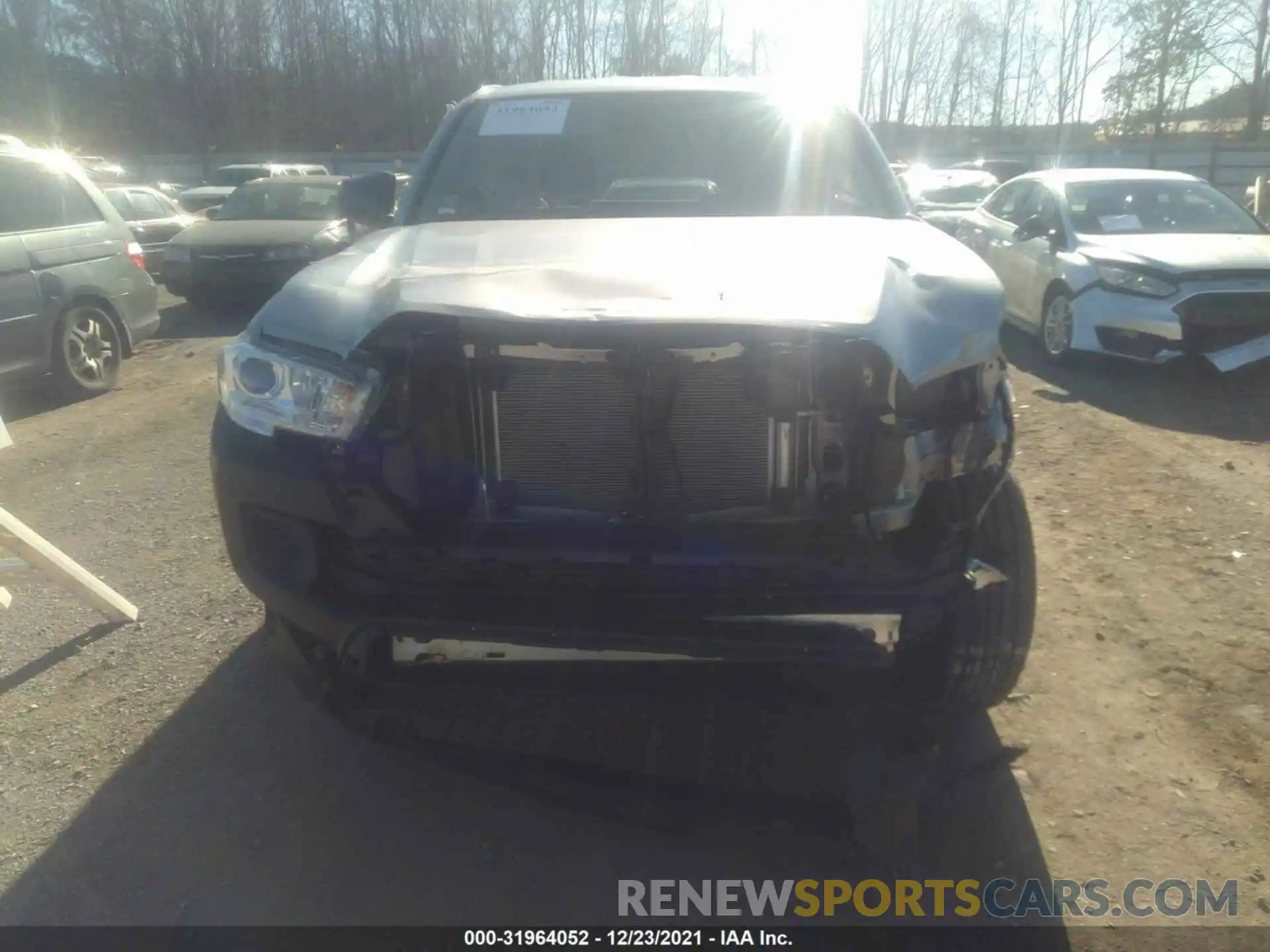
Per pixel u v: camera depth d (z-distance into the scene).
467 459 2.61
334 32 41.66
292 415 2.62
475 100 4.45
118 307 7.91
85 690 3.54
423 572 2.55
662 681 2.64
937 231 3.50
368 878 2.67
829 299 2.56
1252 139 36.50
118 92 41.28
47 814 2.91
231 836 2.82
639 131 4.21
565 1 39.62
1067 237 8.19
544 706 3.43
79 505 5.31
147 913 2.55
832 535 2.54
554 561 2.51
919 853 2.75
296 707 3.41
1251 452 5.85
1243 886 2.60
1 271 6.90
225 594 4.23
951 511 2.56
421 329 2.55
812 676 2.71
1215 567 4.34
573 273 2.73
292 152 40.84
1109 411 6.77
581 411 2.57
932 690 2.87
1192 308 7.11
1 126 39.50
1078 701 3.39
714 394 2.55
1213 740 3.18
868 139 4.20
